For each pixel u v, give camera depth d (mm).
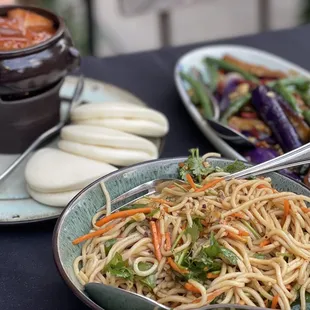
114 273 830
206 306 799
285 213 871
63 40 978
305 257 846
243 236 850
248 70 1165
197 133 1062
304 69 1209
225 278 828
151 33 2277
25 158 990
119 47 2150
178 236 853
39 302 860
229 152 1003
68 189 927
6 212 917
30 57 948
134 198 898
